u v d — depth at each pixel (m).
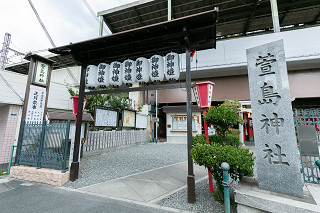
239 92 13.59
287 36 10.62
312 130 3.75
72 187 4.06
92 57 5.17
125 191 3.82
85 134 7.34
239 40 11.86
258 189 2.86
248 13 12.99
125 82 4.48
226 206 2.51
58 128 4.69
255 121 3.14
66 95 9.67
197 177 4.86
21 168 4.77
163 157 7.77
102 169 5.57
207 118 3.71
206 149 2.99
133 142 12.20
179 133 14.27
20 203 3.25
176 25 3.71
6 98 6.75
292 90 12.02
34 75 5.76
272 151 2.88
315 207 2.12
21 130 5.24
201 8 12.79
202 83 3.81
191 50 4.23
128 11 13.31
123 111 11.18
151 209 3.00
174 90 15.78
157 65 4.11
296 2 11.91
